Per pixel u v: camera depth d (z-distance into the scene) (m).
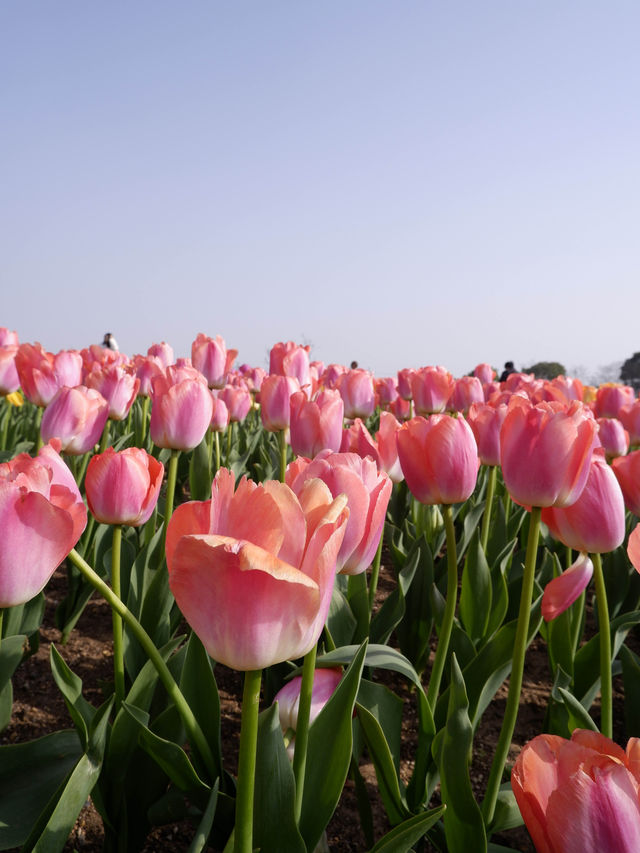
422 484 0.56
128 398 1.03
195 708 0.52
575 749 0.32
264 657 0.30
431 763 0.60
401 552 0.93
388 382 1.98
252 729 0.34
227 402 1.43
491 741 0.74
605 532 0.51
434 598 0.75
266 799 0.43
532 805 0.31
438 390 1.19
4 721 0.61
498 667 0.61
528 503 0.48
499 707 0.82
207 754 0.48
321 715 0.46
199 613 0.30
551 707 0.67
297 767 0.43
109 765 0.52
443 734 0.54
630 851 0.28
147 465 0.52
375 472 0.47
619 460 0.61
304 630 0.30
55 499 0.39
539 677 0.90
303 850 0.42
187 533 0.32
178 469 1.51
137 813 0.55
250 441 1.59
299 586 0.29
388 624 0.75
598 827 0.28
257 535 0.29
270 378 0.93
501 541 0.99
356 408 1.24
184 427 0.72
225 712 0.77
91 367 1.39
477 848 0.47
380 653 0.55
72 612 0.92
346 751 0.45
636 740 0.32
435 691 0.60
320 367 2.37
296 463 0.43
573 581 0.51
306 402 0.74
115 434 1.68
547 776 0.32
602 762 0.31
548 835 0.30
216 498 0.30
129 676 0.68
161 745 0.47
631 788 0.29
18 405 2.33
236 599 0.29
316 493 0.32
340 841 0.60
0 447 1.35
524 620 0.49
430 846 0.60
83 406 0.73
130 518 0.52
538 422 0.47
